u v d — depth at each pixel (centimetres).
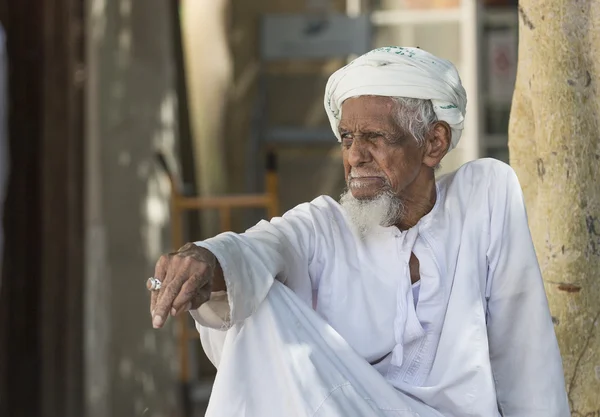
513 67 1031
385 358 311
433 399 303
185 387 830
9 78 841
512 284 311
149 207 873
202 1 1048
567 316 354
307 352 287
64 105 845
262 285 288
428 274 308
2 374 832
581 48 354
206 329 312
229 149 1046
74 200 846
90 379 845
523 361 312
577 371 354
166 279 272
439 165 320
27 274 839
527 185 368
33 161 844
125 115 867
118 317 856
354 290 311
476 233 310
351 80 303
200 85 1048
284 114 1048
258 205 817
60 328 843
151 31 885
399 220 314
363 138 304
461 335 303
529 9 359
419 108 303
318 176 1044
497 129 1030
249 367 290
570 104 353
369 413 285
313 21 1041
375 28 1048
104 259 848
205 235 1017
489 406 298
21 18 839
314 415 280
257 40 1049
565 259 354
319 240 314
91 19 853
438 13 1037
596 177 355
